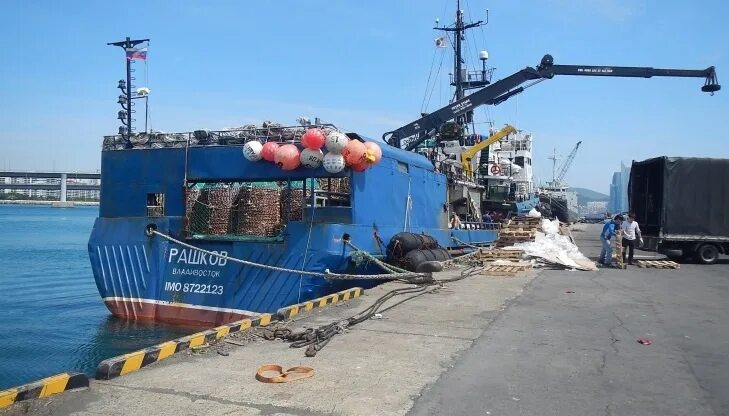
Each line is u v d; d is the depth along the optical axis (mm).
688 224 20922
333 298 10844
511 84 26406
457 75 34656
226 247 13484
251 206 14172
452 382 6008
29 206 185750
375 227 14883
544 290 13297
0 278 26438
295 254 13000
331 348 7402
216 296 13422
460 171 26297
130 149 14828
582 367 6668
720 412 5242
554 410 5238
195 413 5031
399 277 13266
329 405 5266
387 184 15922
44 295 21062
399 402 5371
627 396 5648
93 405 5199
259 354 7090
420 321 9281
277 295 13016
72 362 11375
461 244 22625
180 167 14320
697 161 21000
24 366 11078
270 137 13930
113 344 12391
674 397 5633
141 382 5895
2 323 15305
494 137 30281
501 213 35156
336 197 15188
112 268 14242
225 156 13961
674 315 10188
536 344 7785
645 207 22562
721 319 9828
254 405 5250
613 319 9719
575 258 20031
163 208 14453
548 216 54094
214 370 6352
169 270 13852
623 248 20391
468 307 10688
